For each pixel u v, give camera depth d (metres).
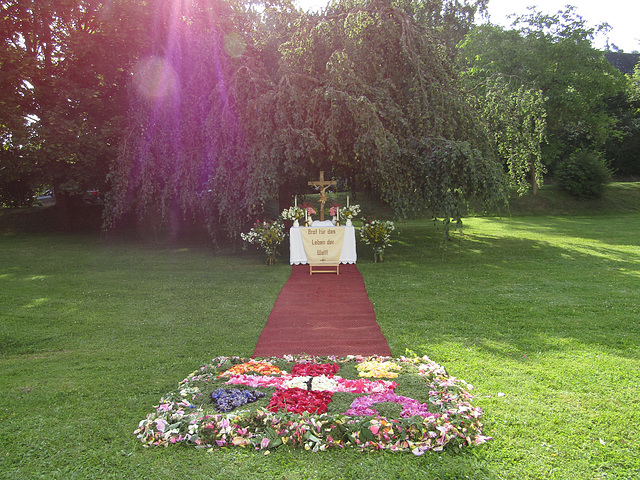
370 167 10.14
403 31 10.71
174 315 6.55
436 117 10.27
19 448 3.18
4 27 12.26
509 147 12.95
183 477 2.85
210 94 10.80
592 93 23.17
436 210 10.16
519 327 5.79
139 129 11.54
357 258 11.41
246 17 13.12
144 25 13.10
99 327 6.01
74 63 13.22
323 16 11.34
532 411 3.61
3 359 4.96
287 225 13.94
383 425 3.22
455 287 8.08
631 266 9.86
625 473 2.84
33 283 8.69
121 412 3.68
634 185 25.64
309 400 3.63
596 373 4.32
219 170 10.45
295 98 10.05
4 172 14.68
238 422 3.32
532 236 15.00
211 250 12.86
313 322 6.18
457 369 4.46
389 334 5.59
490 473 2.85
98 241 14.62
